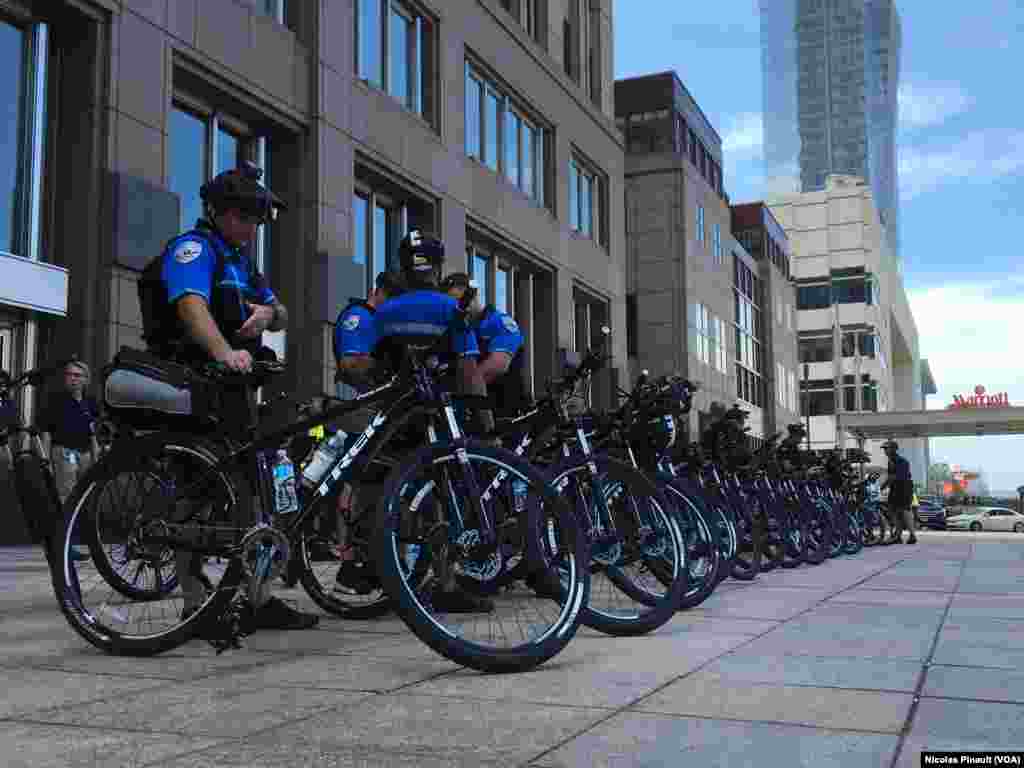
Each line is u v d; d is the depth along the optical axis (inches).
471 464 129.6
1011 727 91.7
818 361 3531.0
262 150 536.7
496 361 203.2
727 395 1611.7
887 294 4168.3
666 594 157.2
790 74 6875.0
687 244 1425.9
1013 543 589.3
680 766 78.9
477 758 81.3
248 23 502.9
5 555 325.1
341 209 562.6
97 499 137.8
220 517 133.4
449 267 693.9
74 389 297.9
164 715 97.2
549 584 132.0
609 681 114.3
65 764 80.0
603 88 1058.1
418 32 691.4
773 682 113.5
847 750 83.6
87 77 416.2
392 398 140.2
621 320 1045.8
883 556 416.8
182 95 479.8
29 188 408.5
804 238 3599.9
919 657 131.4
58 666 125.3
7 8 399.5
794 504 341.1
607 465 162.6
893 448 604.7
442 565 124.1
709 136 1659.7
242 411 135.8
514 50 829.8
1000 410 1371.8
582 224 984.9
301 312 536.7
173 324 144.6
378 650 138.7
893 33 6806.1
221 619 130.6
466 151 748.0
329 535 167.6
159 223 432.8
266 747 85.0
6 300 375.9
